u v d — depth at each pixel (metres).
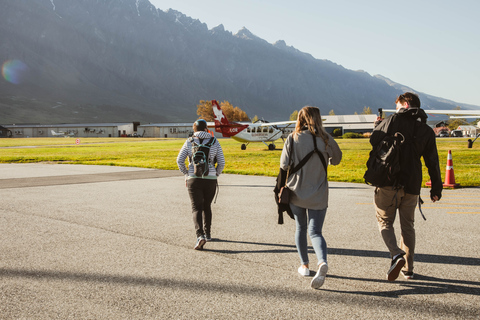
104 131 109.50
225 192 9.91
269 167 17.14
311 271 4.20
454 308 3.29
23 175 14.08
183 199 8.85
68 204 8.19
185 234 5.75
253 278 3.98
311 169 3.91
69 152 32.53
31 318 3.07
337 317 3.12
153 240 5.41
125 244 5.19
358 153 26.47
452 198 8.82
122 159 23.53
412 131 3.82
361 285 3.81
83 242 5.27
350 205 8.02
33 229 5.98
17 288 3.66
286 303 3.38
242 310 3.24
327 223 6.43
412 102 3.96
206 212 5.39
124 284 3.79
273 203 8.35
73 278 3.93
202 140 5.21
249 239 5.51
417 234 5.73
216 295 3.54
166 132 106.25
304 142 3.92
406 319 3.09
